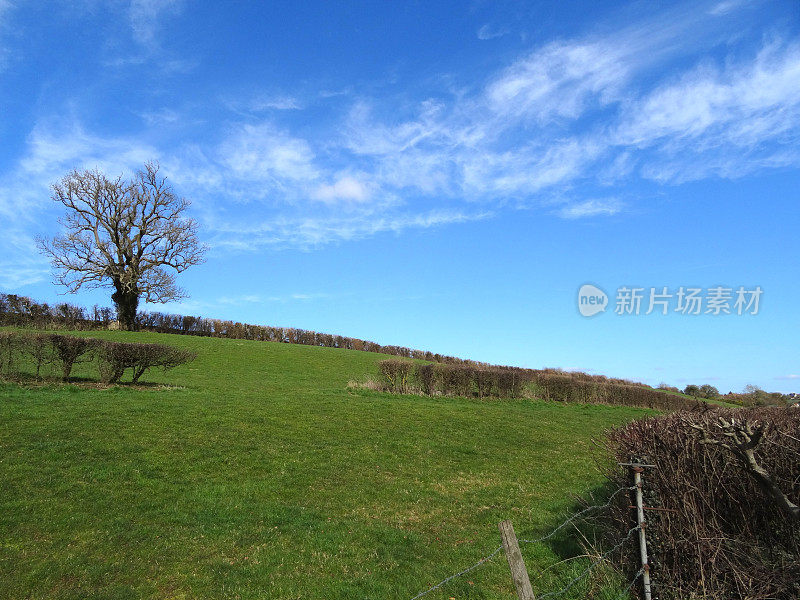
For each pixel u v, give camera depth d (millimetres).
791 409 6738
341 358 40312
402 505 10312
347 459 12945
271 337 50406
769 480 3984
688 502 5699
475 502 10734
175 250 51438
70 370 19531
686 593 5527
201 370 29703
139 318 47781
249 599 6293
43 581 6422
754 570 5289
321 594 6500
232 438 13516
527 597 4230
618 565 6270
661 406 36125
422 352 54969
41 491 9180
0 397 15289
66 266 47312
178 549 7531
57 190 47094
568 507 10273
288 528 8609
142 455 11523
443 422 18219
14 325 38375
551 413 24297
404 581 6945
